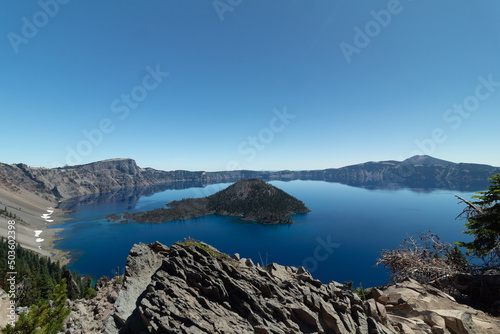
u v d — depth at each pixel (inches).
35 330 487.8
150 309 400.8
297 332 423.2
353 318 490.0
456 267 870.4
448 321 509.7
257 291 489.1
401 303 597.6
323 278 6314.0
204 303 438.3
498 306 687.1
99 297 615.2
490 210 826.8
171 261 530.9
